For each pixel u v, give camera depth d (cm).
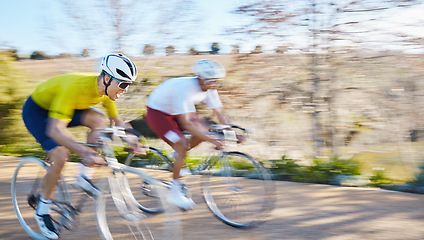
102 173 283
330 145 679
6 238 317
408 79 644
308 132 694
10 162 628
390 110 648
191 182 460
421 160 558
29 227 330
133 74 277
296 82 689
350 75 671
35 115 304
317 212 371
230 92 693
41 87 302
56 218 325
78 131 826
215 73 330
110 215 300
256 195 341
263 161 590
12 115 842
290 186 471
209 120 721
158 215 329
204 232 327
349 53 667
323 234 317
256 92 702
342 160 571
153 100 356
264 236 317
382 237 310
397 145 642
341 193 437
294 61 692
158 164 453
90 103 297
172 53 895
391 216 358
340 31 661
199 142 368
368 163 587
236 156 352
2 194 431
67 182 305
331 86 670
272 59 696
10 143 851
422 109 637
